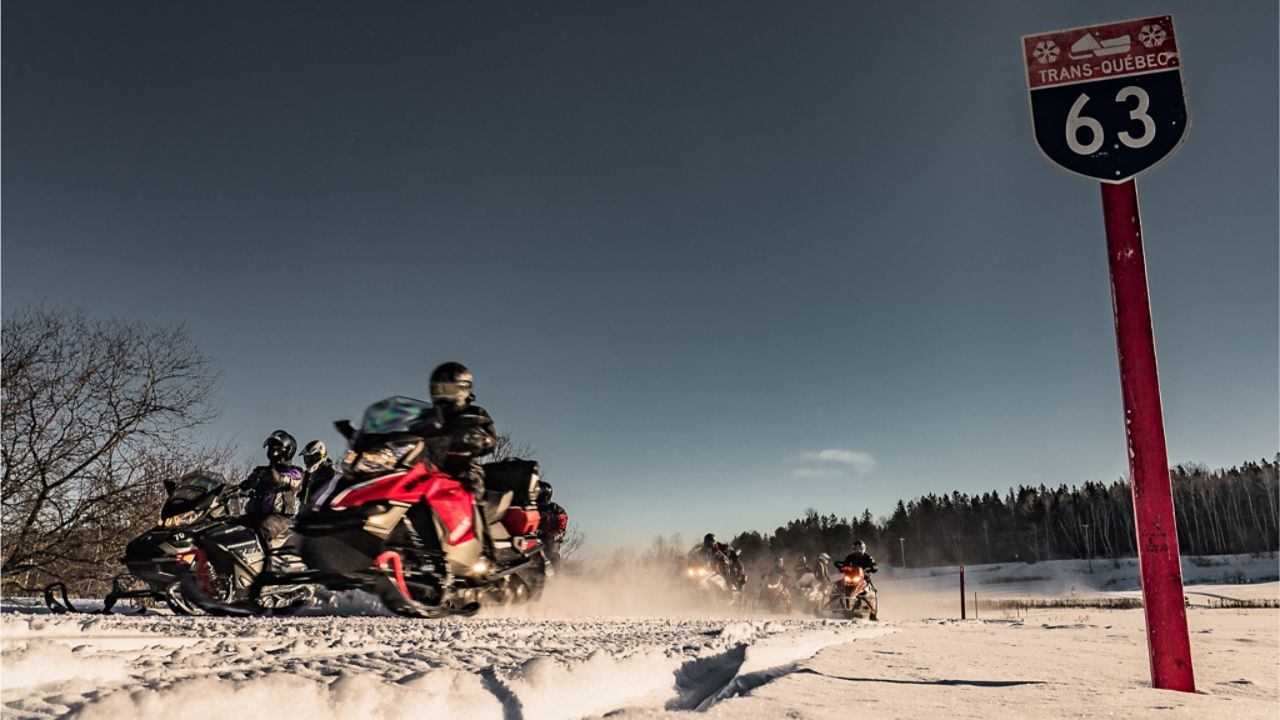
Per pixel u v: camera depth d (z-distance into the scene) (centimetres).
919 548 15250
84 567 1488
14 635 265
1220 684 286
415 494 532
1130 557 11350
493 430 604
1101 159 305
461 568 566
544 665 200
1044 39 317
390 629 385
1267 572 8094
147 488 1523
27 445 1462
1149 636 273
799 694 215
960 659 347
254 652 241
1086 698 227
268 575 582
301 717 144
